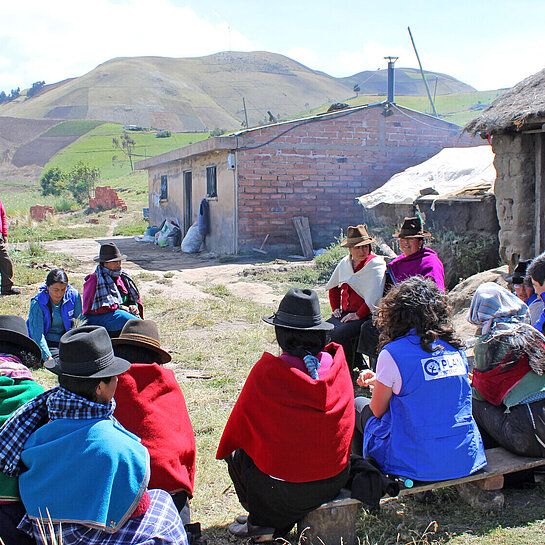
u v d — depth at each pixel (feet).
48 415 8.60
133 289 20.12
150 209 85.40
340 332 18.69
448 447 10.78
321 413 10.02
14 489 8.36
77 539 7.87
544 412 11.78
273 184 53.31
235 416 10.57
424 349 10.82
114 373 8.32
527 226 26.55
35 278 40.73
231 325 28.53
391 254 36.81
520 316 12.43
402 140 57.16
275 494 10.16
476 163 44.04
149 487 9.84
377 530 11.12
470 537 10.71
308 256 52.29
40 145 485.15
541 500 12.03
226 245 54.85
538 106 23.21
